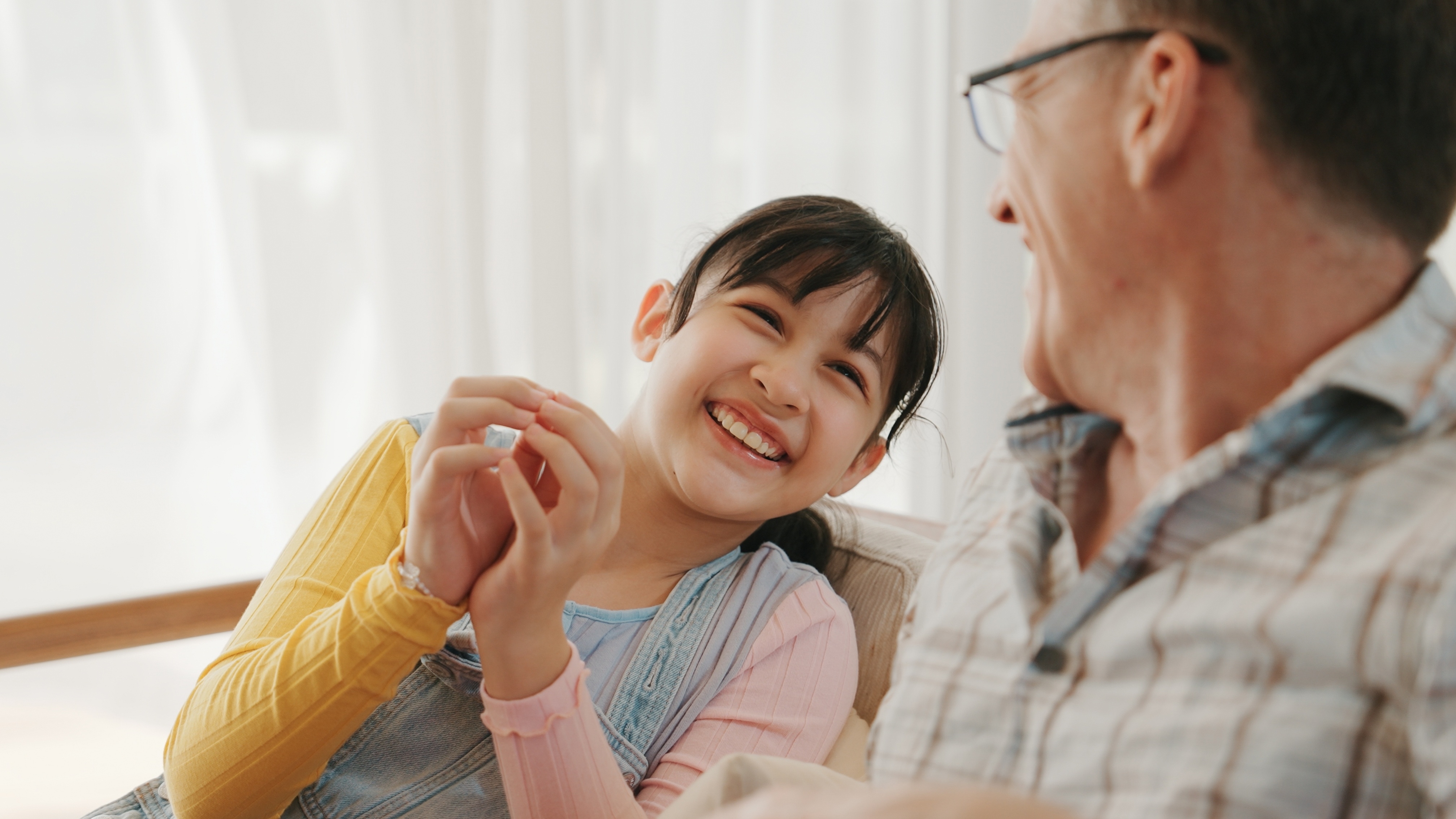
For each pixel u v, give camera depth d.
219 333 1.71
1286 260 0.48
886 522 1.30
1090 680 0.51
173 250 1.68
